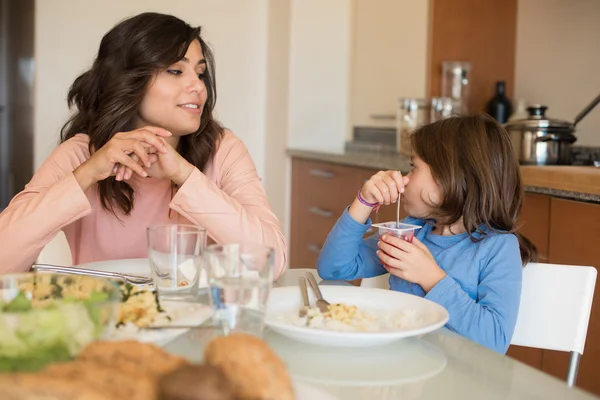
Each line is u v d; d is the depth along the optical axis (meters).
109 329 0.72
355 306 1.03
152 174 1.44
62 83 3.77
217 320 0.87
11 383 0.52
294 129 4.02
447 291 1.25
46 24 3.72
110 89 1.60
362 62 3.99
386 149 3.73
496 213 1.43
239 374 0.55
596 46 3.02
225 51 4.14
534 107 2.74
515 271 1.33
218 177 1.76
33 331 0.65
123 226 1.68
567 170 2.30
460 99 3.49
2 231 1.32
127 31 1.59
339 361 0.87
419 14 3.55
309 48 4.00
